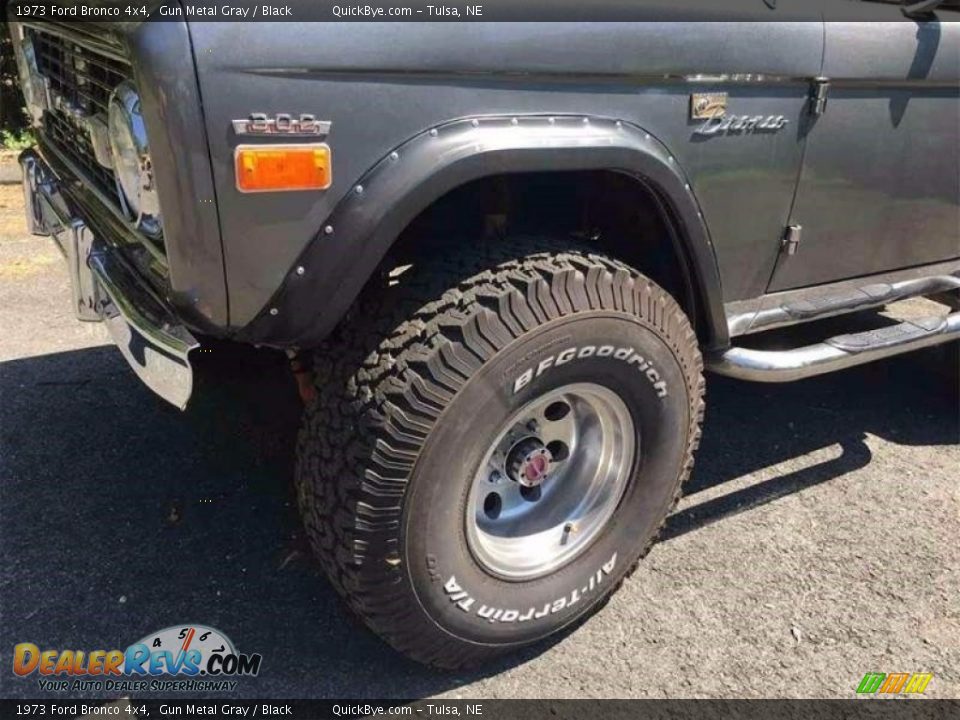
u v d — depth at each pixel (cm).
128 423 320
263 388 323
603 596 237
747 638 237
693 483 308
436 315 187
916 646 237
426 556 192
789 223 248
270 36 154
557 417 222
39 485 282
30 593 237
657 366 213
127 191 184
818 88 232
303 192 164
